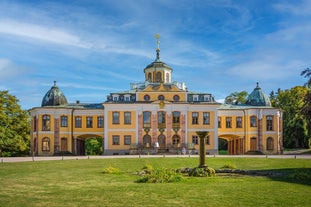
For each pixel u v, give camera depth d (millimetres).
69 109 79562
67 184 27406
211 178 30859
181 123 77812
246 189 24031
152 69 85125
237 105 84375
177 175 29312
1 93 79188
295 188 24562
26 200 20469
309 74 34250
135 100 79188
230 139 87562
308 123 34719
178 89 79000
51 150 78062
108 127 77875
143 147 75938
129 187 25219
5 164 46188
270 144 79188
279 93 105250
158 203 19406
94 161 50625
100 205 19016
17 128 80062
